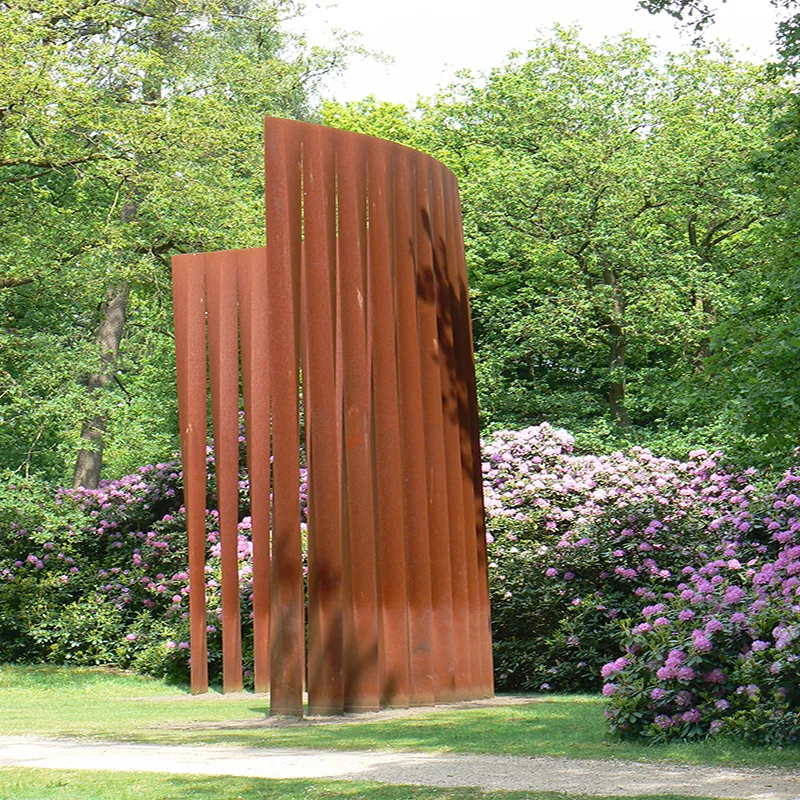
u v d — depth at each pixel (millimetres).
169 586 16312
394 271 10992
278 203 10359
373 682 10172
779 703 7520
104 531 18000
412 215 11203
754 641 7973
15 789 6336
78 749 8266
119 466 30625
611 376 27953
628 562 13000
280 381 10258
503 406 27938
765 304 14148
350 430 10398
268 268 10320
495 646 12781
